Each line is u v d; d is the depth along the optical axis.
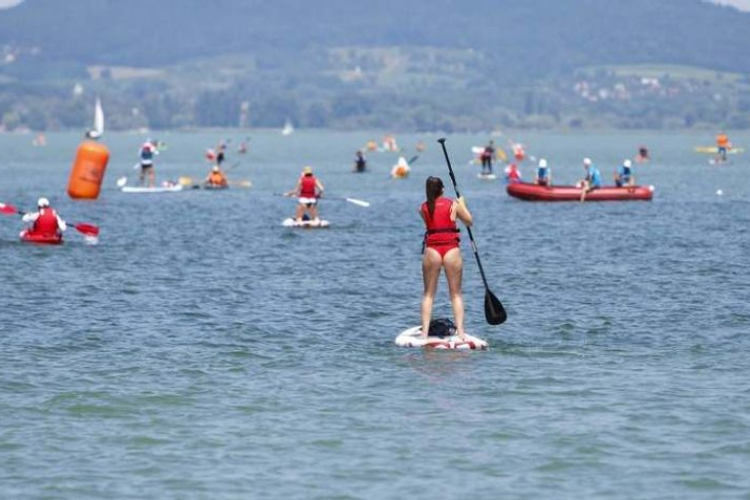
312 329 66.44
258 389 52.44
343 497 39.59
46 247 106.19
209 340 62.97
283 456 43.50
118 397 50.94
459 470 42.06
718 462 42.75
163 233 125.56
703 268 94.06
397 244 114.94
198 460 43.09
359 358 58.44
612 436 45.62
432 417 48.12
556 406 49.62
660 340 63.22
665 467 42.31
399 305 75.19
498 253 106.50
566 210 161.12
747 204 173.00
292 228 132.38
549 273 91.25
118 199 184.88
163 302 76.00
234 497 39.62
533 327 66.88
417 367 56.44
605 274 90.44
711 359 58.44
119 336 64.06
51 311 72.25
